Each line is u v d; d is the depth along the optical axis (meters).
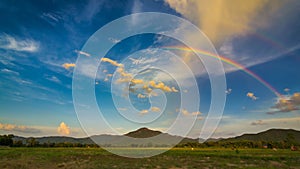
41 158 34.41
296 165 29.33
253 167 26.73
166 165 27.95
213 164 29.52
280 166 28.22
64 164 28.45
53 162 30.28
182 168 25.94
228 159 35.91
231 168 25.88
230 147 83.31
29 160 31.62
